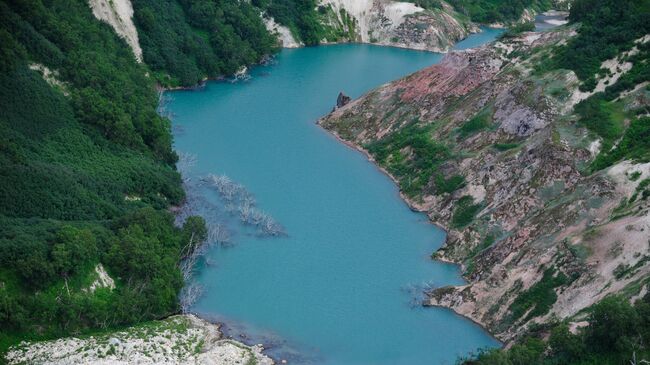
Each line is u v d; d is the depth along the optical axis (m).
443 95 143.50
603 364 75.12
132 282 90.69
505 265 97.69
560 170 107.81
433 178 123.75
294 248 108.31
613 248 89.38
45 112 110.62
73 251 85.50
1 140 97.56
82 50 129.25
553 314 88.19
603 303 76.69
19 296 80.75
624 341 74.69
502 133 124.69
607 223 94.06
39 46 119.38
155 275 91.81
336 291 99.06
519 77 133.00
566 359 76.69
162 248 96.69
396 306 96.69
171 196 115.06
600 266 88.75
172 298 92.12
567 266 90.94
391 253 108.50
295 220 116.19
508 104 127.38
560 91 122.88
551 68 130.62
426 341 90.44
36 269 81.81
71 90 120.56
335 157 140.00
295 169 133.75
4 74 108.25
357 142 145.88
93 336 82.38
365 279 101.94
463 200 115.94
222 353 83.75
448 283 101.44
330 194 125.38
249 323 91.69
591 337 77.12
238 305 94.88
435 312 95.75
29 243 83.69
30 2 122.69
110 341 81.25
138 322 87.38
